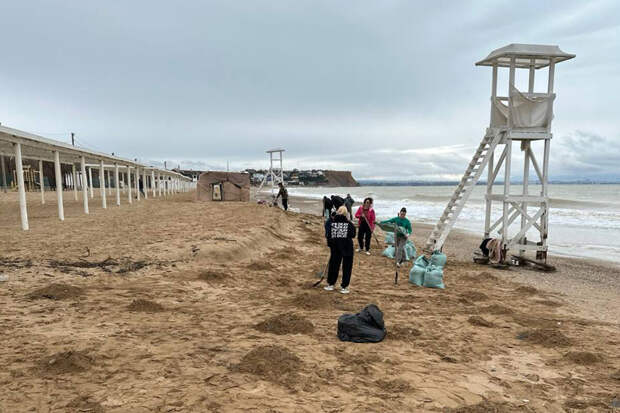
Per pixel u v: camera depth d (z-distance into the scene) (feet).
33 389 9.70
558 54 33.83
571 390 11.89
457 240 53.16
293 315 17.21
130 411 8.93
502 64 38.11
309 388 10.91
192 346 13.41
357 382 11.59
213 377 11.07
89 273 23.08
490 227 38.81
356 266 32.35
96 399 9.39
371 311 15.80
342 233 22.70
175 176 190.70
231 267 28.55
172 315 17.03
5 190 126.62
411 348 14.88
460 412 10.11
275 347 13.28
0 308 16.15
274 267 30.04
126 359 11.93
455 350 14.89
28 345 12.46
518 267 35.27
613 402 11.16
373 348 14.58
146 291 20.61
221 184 104.53
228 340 14.26
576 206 108.68
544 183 35.76
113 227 44.06
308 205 131.85
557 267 35.60
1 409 8.70
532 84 36.35
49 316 15.55
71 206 79.25
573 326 18.57
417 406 10.33
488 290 26.05
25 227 40.47
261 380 11.09
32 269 22.79
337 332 15.70
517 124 34.94
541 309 21.85
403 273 30.22
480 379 12.41
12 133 37.73
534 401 11.07
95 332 14.07
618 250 45.14
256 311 18.60
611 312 21.84
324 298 20.74
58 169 50.93
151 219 53.88
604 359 14.43
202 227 44.65
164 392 9.97
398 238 32.37
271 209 73.36
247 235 38.86
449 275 30.66
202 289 22.07
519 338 16.53
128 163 91.09
